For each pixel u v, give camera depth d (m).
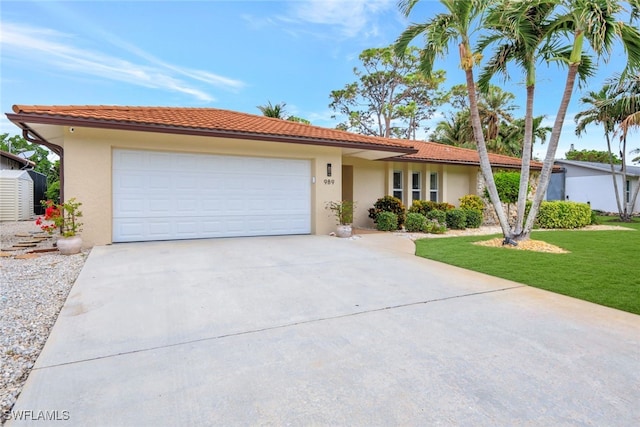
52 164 36.25
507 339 3.53
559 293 5.18
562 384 2.70
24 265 6.65
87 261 6.83
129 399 2.47
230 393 2.55
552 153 9.06
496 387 2.65
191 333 3.62
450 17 8.65
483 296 5.01
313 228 11.45
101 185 8.63
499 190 15.40
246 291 5.08
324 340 3.48
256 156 10.56
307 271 6.35
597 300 4.84
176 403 2.43
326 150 11.54
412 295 5.02
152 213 9.35
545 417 2.30
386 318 4.09
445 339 3.52
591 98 19.06
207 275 5.92
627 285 5.57
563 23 8.41
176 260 7.02
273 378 2.76
